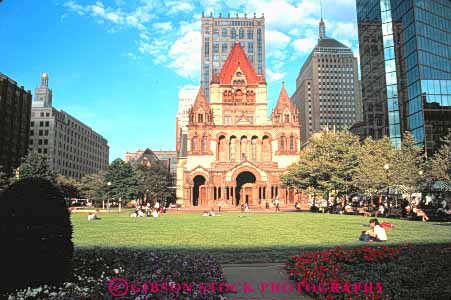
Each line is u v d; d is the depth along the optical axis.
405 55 82.75
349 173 60.78
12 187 10.24
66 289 9.95
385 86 88.62
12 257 9.52
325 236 24.88
